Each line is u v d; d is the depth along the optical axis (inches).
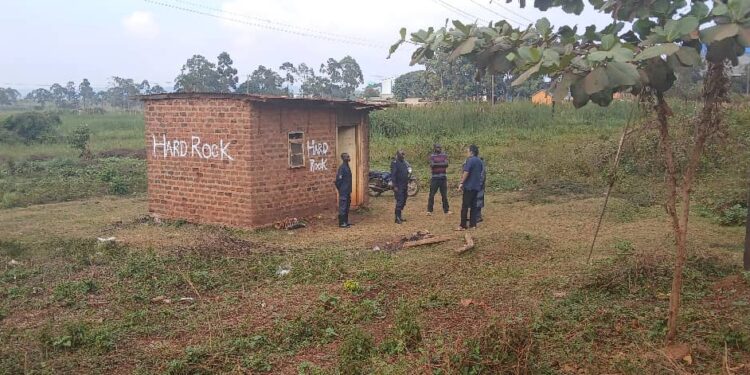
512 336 219.6
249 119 518.6
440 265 390.0
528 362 215.6
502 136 1251.8
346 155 545.6
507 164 909.8
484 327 232.2
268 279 369.4
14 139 1306.6
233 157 532.1
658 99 209.6
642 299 302.0
